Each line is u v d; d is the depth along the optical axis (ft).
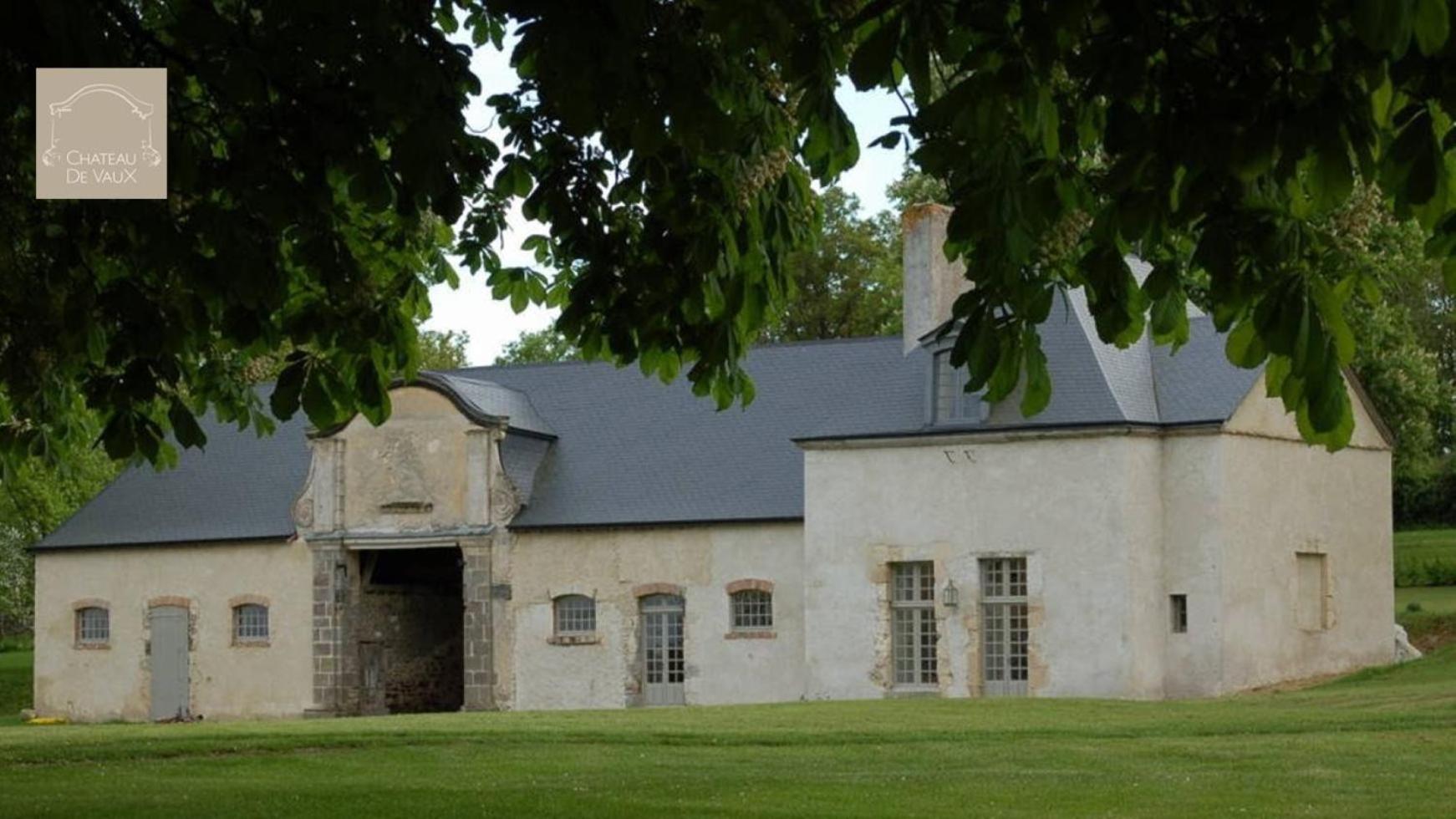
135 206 35.81
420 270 50.08
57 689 149.89
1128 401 114.32
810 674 121.08
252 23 39.52
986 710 93.40
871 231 220.02
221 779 60.49
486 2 29.25
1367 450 129.08
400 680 144.77
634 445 137.08
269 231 38.19
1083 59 25.23
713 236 36.11
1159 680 113.09
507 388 145.89
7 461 52.21
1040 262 28.53
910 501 118.62
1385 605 129.80
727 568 127.65
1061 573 113.29
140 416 38.70
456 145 36.09
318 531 139.03
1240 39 25.02
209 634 143.95
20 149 41.81
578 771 63.21
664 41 30.30
